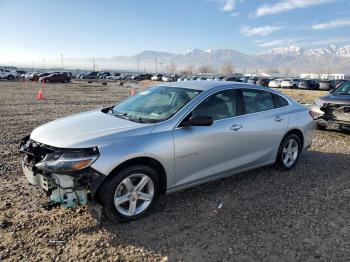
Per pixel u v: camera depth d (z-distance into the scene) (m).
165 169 4.55
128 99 5.93
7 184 5.53
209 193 5.36
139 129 4.47
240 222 4.45
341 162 7.21
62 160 3.96
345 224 4.46
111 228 4.23
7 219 4.38
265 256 3.72
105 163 4.02
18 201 4.91
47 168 3.99
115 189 4.17
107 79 80.62
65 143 4.09
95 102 20.17
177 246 3.88
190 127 4.79
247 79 66.75
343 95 10.23
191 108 4.91
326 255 3.76
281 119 6.12
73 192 4.02
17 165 6.49
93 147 4.05
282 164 6.35
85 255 3.68
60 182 4.00
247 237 4.09
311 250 3.85
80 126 4.61
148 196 4.51
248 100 5.75
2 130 10.02
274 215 4.66
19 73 66.56
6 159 6.85
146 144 4.34
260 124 5.72
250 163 5.70
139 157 4.32
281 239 4.06
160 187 4.70
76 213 4.57
